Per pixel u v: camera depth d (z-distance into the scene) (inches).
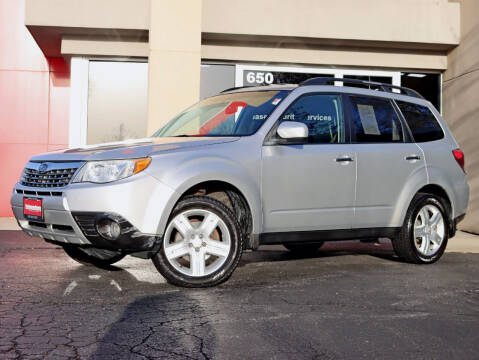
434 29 438.6
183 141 215.0
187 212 206.4
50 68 485.4
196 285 207.8
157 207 197.3
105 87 455.8
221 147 214.7
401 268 260.2
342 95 252.4
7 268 242.7
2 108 482.0
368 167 248.5
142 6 414.9
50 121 485.4
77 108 452.8
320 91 246.1
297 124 219.0
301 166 229.9
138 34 428.8
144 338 149.2
